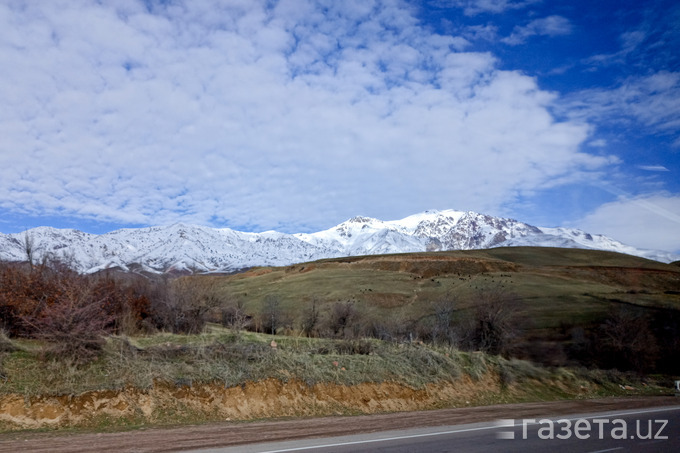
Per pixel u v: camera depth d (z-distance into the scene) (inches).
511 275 3489.2
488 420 578.2
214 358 681.0
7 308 722.2
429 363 900.0
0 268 819.4
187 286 1218.6
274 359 716.0
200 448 381.1
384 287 2972.4
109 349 640.4
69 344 595.8
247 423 545.6
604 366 1477.6
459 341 1562.5
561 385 1044.5
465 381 917.2
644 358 1503.4
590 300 2279.8
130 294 1016.2
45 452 361.4
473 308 1934.1
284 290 2965.1
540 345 1614.2
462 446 410.9
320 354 836.6
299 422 554.6
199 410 580.7
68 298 698.2
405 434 465.1
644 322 1715.1
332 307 1902.1
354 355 847.1
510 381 987.3
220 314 1358.3
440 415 630.5
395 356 888.9
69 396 522.6
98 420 513.3
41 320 641.0
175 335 888.3
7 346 600.1
